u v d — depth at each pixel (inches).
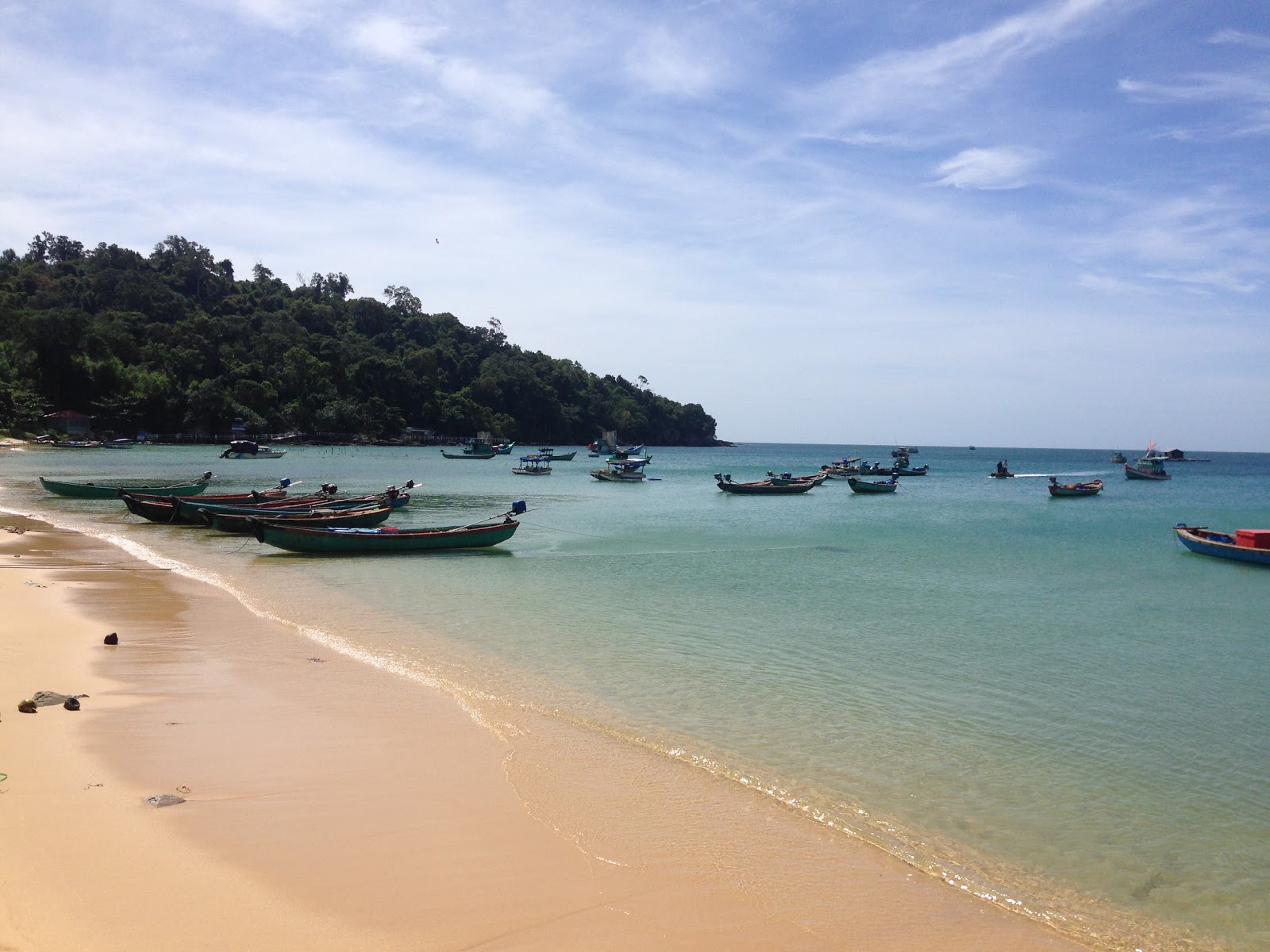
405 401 7396.7
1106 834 374.0
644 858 329.4
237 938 255.1
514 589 969.5
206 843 315.3
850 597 965.8
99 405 5634.8
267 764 401.1
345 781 386.3
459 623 772.6
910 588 1034.1
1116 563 1288.1
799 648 703.7
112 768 381.7
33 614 718.5
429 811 359.3
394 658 631.2
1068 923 302.0
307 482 2920.8
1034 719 529.7
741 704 543.2
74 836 311.7
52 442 4977.9
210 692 517.7
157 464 3735.2
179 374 6274.6
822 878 323.0
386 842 328.2
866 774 433.1
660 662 645.3
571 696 549.3
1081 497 2920.8
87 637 647.8
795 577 1111.0
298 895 284.0
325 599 877.8
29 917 256.4
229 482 2810.0
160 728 442.9
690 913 290.8
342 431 6815.9
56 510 1765.5
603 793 391.2
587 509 2201.0
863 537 1633.9
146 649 619.2
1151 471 4160.9
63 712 457.4
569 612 839.1
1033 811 395.5
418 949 257.9
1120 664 673.6
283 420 6520.7
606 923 280.7
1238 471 5841.5
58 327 5664.4
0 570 966.4
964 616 858.8
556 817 361.1
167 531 1457.9
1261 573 1204.5
